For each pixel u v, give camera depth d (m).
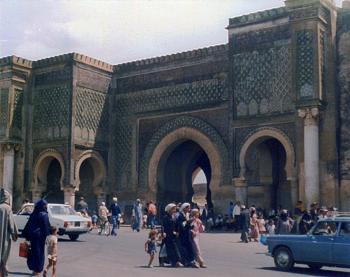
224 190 25.91
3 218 9.35
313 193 21.77
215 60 27.62
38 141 30.17
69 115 29.09
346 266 11.97
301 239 12.68
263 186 25.48
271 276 11.26
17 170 29.98
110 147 30.83
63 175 28.91
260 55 24.56
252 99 24.55
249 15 25.02
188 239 12.51
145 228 25.97
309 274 12.20
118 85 31.19
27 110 30.55
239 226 23.42
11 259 13.20
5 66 30.00
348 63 23.00
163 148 28.78
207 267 12.38
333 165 22.38
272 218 22.61
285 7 24.06
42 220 9.62
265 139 24.72
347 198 22.16
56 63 30.02
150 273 11.06
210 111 27.31
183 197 30.28
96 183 30.19
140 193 29.27
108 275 10.62
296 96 22.56
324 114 22.80
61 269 11.34
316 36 22.41
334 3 23.61
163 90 29.31
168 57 29.31
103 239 19.27
